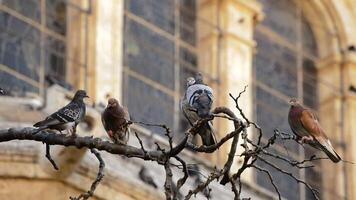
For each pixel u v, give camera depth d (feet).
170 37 105.29
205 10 106.83
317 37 113.29
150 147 93.35
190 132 62.34
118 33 101.24
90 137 63.10
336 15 113.50
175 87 104.01
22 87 96.99
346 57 112.57
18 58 97.66
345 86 112.27
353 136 111.34
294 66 111.45
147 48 103.76
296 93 110.83
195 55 105.81
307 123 65.62
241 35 107.14
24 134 63.16
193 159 95.45
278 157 62.18
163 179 87.15
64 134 63.31
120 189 84.58
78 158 82.17
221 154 99.55
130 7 103.91
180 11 106.32
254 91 107.86
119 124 63.05
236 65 106.22
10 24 98.27
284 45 111.55
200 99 63.21
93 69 99.35
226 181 61.82
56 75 98.68
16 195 82.74
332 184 109.50
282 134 65.67
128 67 102.22
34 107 87.40
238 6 107.45
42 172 82.94
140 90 102.32
